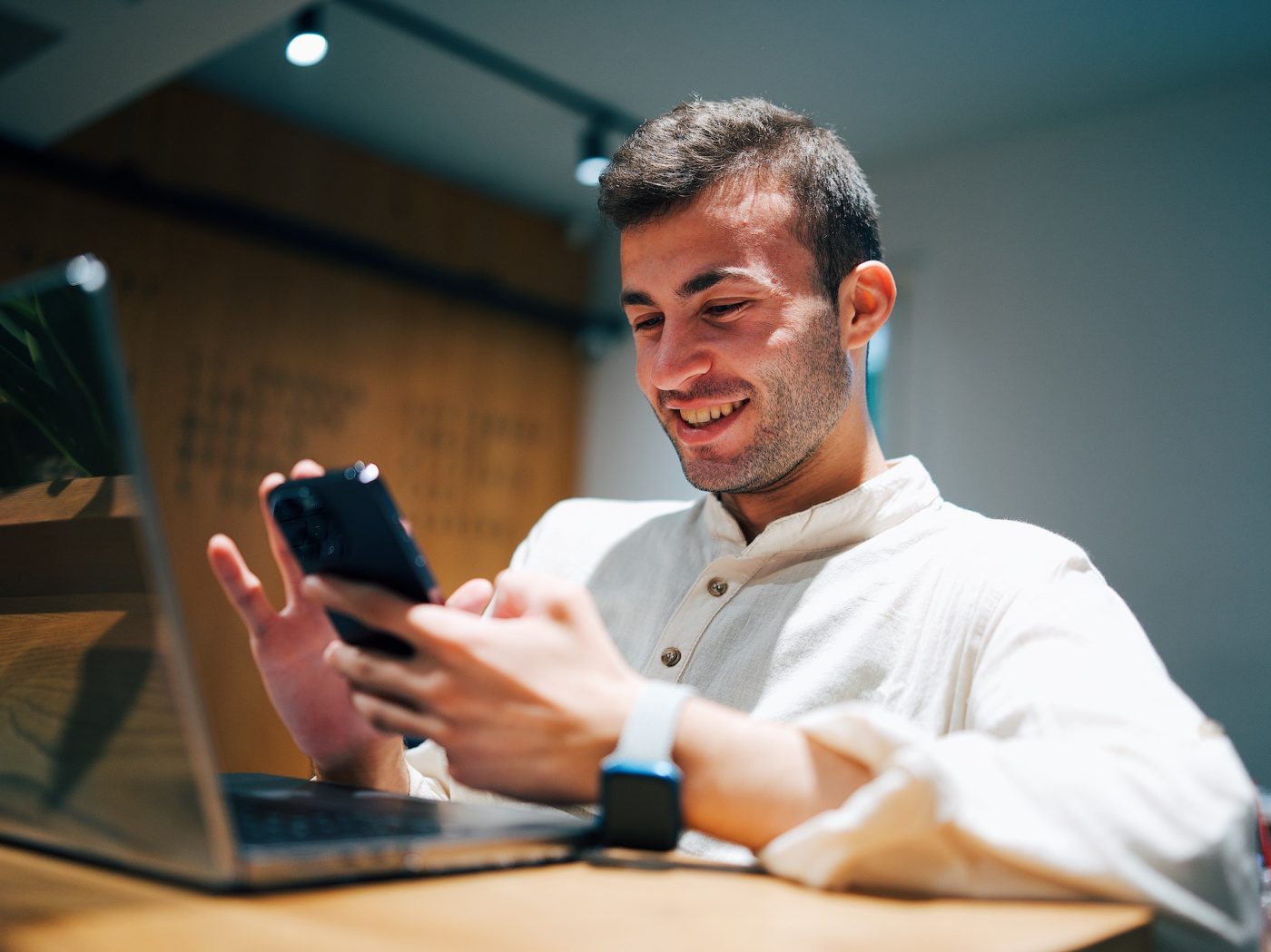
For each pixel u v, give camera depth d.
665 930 0.45
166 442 3.14
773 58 2.92
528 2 2.71
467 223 3.96
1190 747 0.62
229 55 3.12
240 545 3.24
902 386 3.46
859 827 0.53
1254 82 2.96
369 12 2.79
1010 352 3.27
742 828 0.60
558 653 0.61
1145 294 3.06
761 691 0.96
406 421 3.71
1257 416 2.84
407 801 0.70
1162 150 3.09
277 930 0.42
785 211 0.98
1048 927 0.49
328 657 0.63
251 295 3.36
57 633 0.54
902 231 3.55
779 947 0.43
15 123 2.78
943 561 0.95
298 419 3.43
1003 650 0.81
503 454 3.98
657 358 0.98
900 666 0.92
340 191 3.62
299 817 0.60
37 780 0.56
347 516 0.61
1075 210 3.22
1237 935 0.57
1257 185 2.92
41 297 0.45
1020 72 2.96
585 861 0.59
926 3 2.63
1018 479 3.19
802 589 0.99
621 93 3.15
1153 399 3.01
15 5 2.22
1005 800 0.56
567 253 4.28
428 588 0.61
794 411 0.99
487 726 0.60
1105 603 0.82
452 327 3.87
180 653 0.47
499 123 3.45
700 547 1.12
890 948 0.44
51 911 0.45
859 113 3.23
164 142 3.23
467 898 0.49
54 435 0.50
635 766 0.58
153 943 0.40
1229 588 2.82
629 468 4.04
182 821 0.47
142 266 3.14
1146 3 2.61
